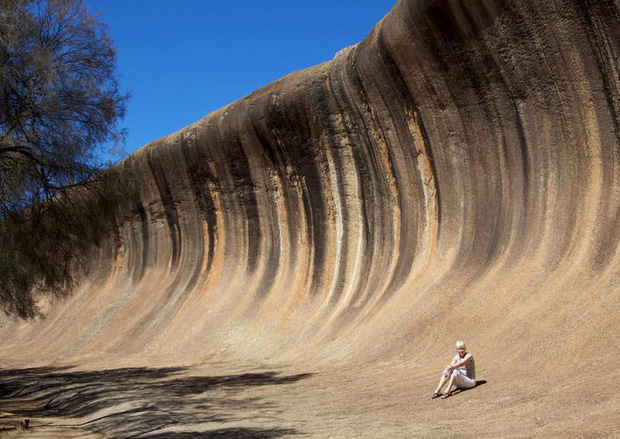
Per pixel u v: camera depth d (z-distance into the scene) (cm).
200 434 909
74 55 1512
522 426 712
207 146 2744
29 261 1484
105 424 1111
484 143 1708
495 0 1538
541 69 1512
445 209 1834
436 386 1073
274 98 2375
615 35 1331
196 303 2719
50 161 1400
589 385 826
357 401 1078
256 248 2620
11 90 1295
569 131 1475
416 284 1778
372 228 2109
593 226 1352
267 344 2175
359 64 2014
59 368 2330
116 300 3170
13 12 1348
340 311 2030
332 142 2220
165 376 1844
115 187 1569
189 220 2973
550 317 1193
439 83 1773
